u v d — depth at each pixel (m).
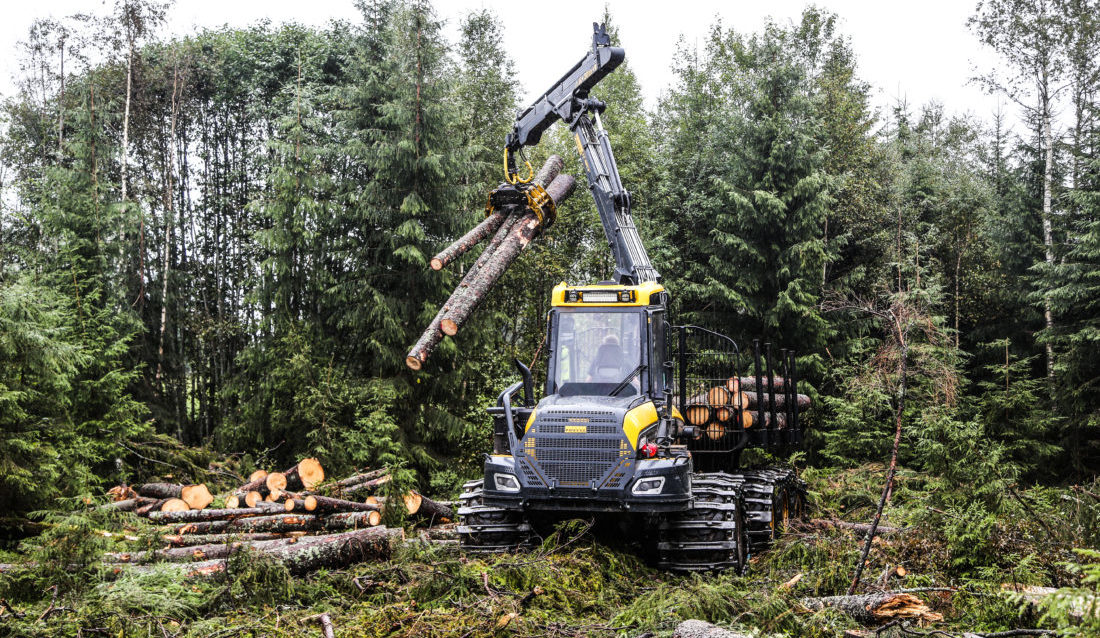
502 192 11.73
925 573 7.11
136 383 18.73
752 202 22.98
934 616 5.64
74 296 15.84
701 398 11.14
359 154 18.56
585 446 8.17
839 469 17.92
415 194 18.22
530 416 8.95
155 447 14.62
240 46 27.81
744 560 9.08
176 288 22.80
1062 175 23.86
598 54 11.59
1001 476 9.34
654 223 25.12
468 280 10.75
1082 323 19.00
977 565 7.05
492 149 26.59
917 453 14.55
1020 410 18.69
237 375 19.27
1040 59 24.22
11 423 10.87
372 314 17.75
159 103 26.00
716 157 24.45
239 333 23.53
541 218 11.49
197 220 26.73
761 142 23.25
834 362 22.03
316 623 6.30
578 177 26.14
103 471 14.01
